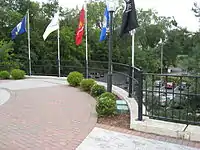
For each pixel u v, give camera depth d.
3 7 24.48
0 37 21.95
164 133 4.04
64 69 14.47
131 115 4.81
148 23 37.31
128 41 28.94
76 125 4.53
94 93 7.23
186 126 4.14
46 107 5.89
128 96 6.50
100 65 17.97
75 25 29.70
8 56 17.94
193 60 11.28
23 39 22.69
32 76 12.80
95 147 3.57
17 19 22.77
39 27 26.83
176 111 4.91
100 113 5.02
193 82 6.36
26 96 7.30
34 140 3.79
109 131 4.22
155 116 4.59
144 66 31.83
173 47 36.00
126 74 7.55
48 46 24.83
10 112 5.43
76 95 7.45
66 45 25.12
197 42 13.62
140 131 4.23
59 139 3.85
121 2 26.52
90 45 27.52
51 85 9.62
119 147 3.58
